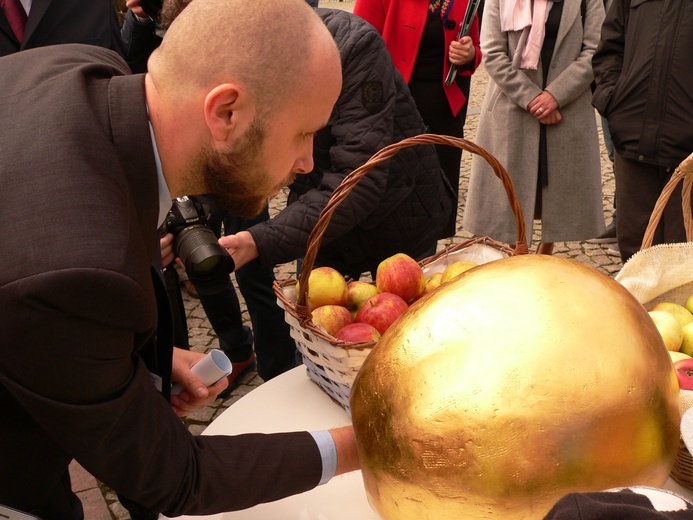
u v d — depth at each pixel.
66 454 1.03
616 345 0.86
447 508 0.86
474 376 0.84
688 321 1.38
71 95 0.87
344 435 1.04
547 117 2.99
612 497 0.56
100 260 0.75
